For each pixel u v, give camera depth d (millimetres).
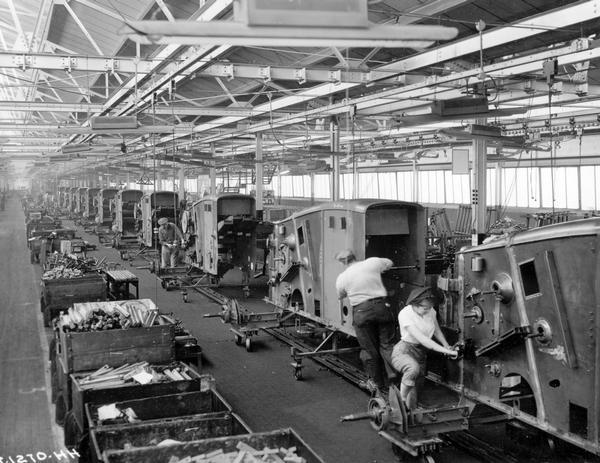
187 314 14797
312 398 8953
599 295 5535
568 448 6820
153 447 5113
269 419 8141
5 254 25734
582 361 5762
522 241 6398
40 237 22734
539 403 6312
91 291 12875
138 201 29328
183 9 12055
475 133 12258
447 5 9578
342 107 15109
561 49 9133
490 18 11398
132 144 27641
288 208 27484
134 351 8289
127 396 6707
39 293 17234
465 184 27203
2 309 15055
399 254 10109
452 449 7285
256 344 11953
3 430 7762
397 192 32750
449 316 7836
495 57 13148
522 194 24094
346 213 9664
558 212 17328
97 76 18312
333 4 2693
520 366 6574
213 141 25859
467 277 7379
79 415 6613
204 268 18016
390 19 10992
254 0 2590
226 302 12656
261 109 17281
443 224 19688
